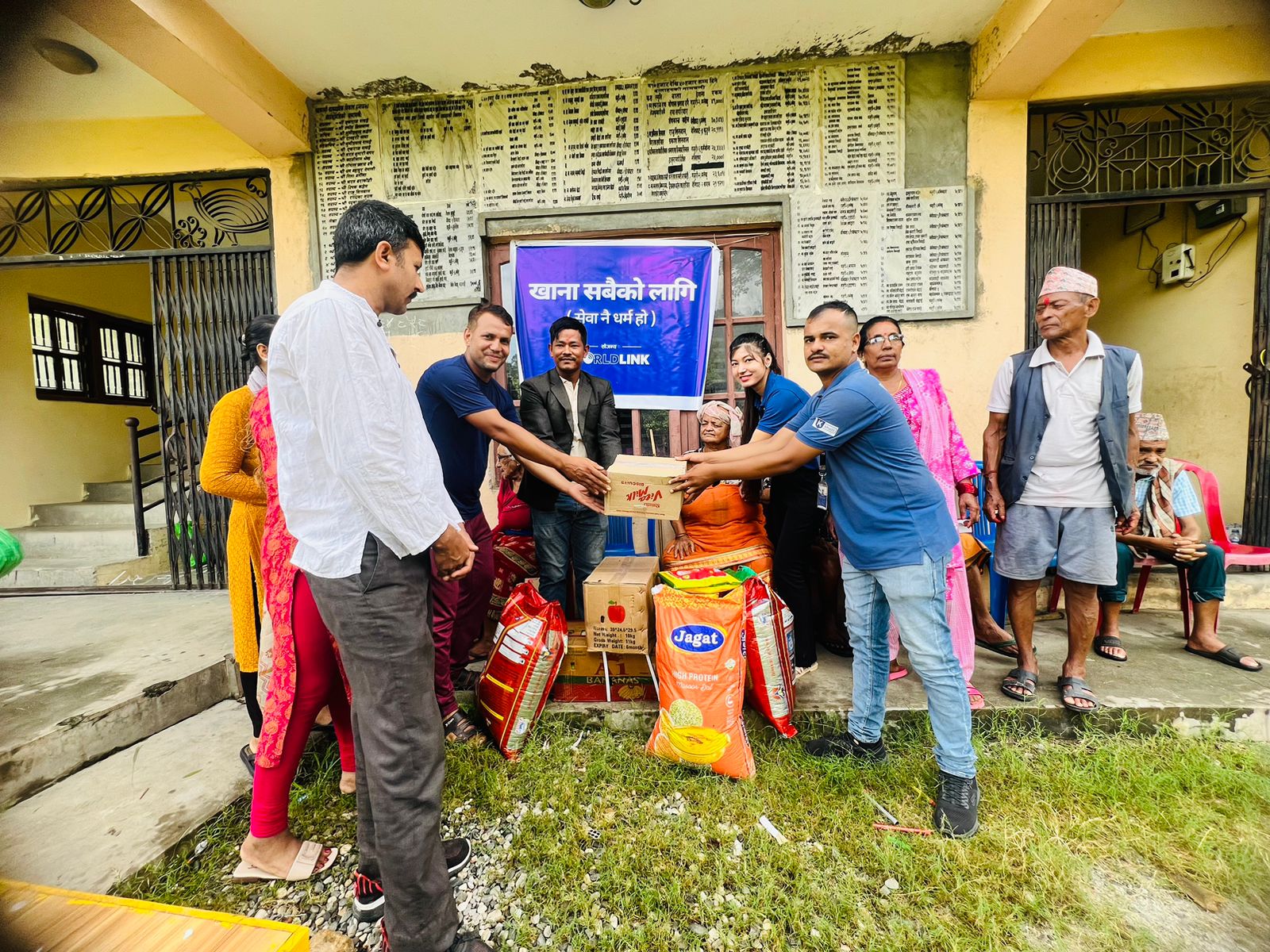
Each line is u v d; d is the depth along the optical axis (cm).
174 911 113
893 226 305
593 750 205
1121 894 146
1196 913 140
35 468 491
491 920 142
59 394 511
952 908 142
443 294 325
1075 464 213
